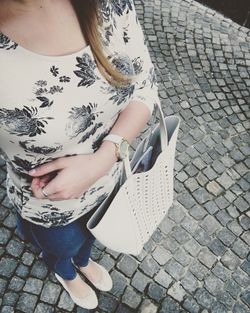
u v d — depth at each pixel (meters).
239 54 4.52
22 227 1.80
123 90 1.26
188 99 3.87
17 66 1.03
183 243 2.82
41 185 1.23
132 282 2.58
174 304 2.55
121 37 1.26
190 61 4.29
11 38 1.01
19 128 1.10
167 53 4.30
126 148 1.36
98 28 1.14
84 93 1.15
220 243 2.88
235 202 3.14
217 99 3.94
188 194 3.11
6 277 2.49
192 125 3.63
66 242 1.68
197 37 4.58
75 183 1.23
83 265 2.31
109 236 1.53
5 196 2.83
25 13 1.01
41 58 1.05
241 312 2.59
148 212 1.62
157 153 1.57
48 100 1.09
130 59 1.31
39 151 1.18
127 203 1.46
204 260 2.77
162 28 4.57
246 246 2.90
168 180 1.64
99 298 2.47
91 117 1.21
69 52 1.10
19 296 2.43
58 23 1.07
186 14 4.83
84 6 1.09
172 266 2.70
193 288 2.63
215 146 3.50
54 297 2.45
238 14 4.98
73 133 1.18
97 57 1.14
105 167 1.32
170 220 2.92
